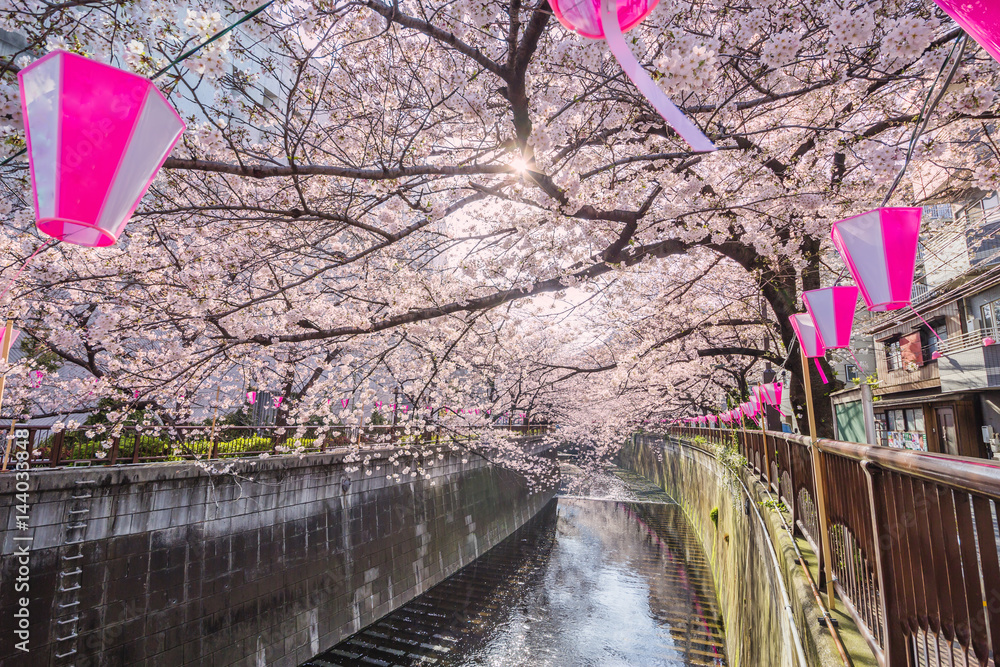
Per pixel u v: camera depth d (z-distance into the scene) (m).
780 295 7.36
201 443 9.84
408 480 16.39
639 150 5.89
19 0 3.34
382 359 7.44
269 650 10.20
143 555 8.27
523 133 4.05
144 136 1.51
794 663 4.10
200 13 3.19
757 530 7.99
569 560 21.19
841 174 6.33
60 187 1.43
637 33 3.79
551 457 34.91
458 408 12.96
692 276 9.63
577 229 6.51
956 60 2.47
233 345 4.88
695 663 12.54
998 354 13.18
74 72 1.40
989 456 14.16
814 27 4.38
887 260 2.53
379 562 14.14
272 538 10.78
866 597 3.03
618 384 12.10
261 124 4.70
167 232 5.76
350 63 5.54
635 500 34.94
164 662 8.30
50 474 7.10
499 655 12.69
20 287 4.78
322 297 8.52
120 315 4.87
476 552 20.56
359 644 12.27
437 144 6.09
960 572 1.80
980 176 5.66
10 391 8.46
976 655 1.67
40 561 6.97
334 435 12.93
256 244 5.55
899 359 18.62
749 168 5.40
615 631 14.26
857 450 2.72
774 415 11.89
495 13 3.86
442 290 7.50
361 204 5.05
